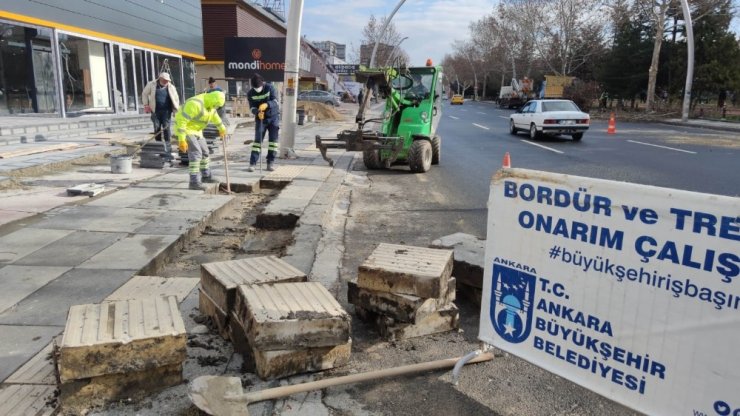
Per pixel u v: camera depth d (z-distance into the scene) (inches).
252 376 129.3
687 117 1280.8
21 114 587.5
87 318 124.4
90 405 114.5
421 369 132.7
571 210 110.0
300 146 647.8
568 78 2022.6
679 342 97.0
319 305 133.8
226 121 659.4
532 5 2229.3
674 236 95.5
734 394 91.1
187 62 1021.2
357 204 344.2
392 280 149.8
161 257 213.5
